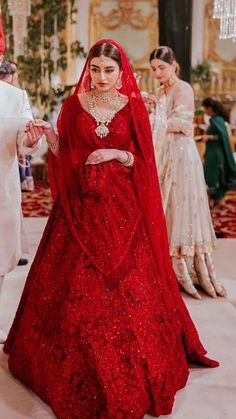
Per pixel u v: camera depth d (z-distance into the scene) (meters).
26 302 2.97
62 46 10.42
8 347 3.25
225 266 5.28
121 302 2.65
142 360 2.63
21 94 3.15
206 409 2.78
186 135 4.30
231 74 10.92
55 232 2.83
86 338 2.59
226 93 10.88
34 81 10.38
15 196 3.20
